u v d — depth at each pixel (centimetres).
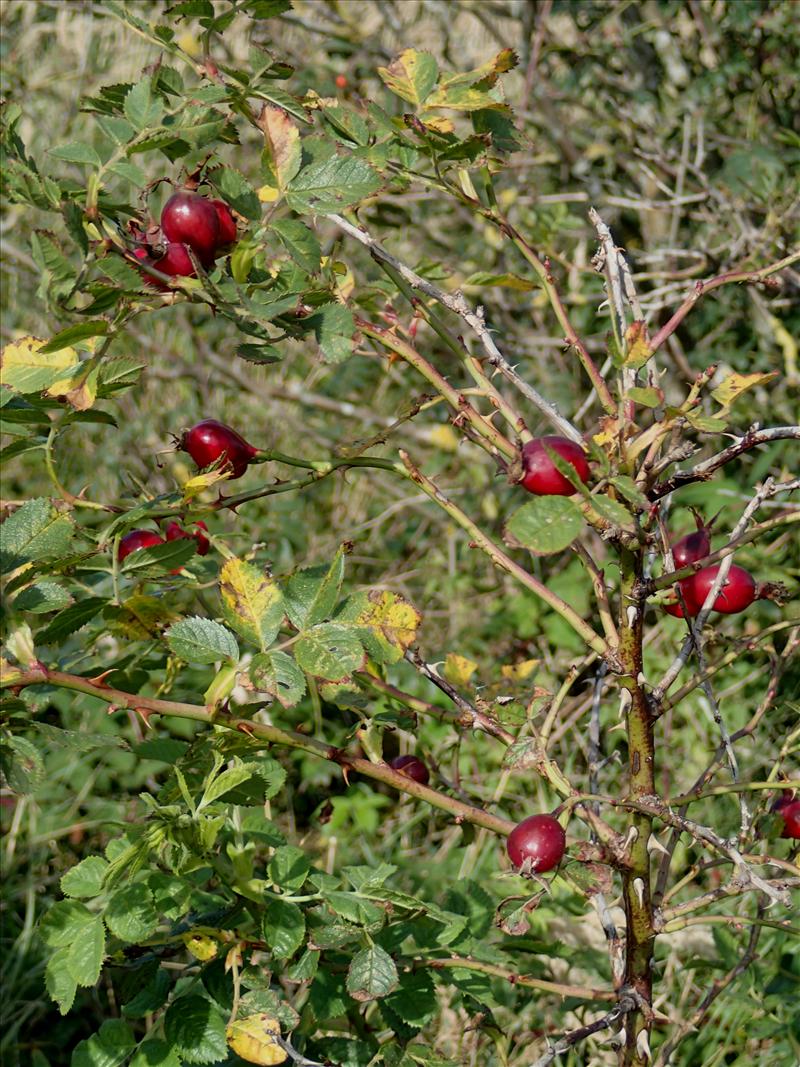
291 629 159
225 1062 161
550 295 159
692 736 319
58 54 466
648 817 154
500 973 163
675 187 407
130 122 142
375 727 160
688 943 259
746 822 159
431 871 293
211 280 145
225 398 433
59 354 146
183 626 142
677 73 411
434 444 411
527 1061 237
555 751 315
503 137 168
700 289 150
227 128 164
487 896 195
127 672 177
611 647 157
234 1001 145
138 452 409
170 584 168
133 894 143
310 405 427
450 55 433
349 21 407
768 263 370
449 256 410
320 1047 169
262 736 150
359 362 421
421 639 373
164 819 140
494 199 165
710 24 396
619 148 404
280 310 140
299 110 161
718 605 160
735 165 365
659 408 145
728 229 392
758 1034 226
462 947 171
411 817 320
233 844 160
